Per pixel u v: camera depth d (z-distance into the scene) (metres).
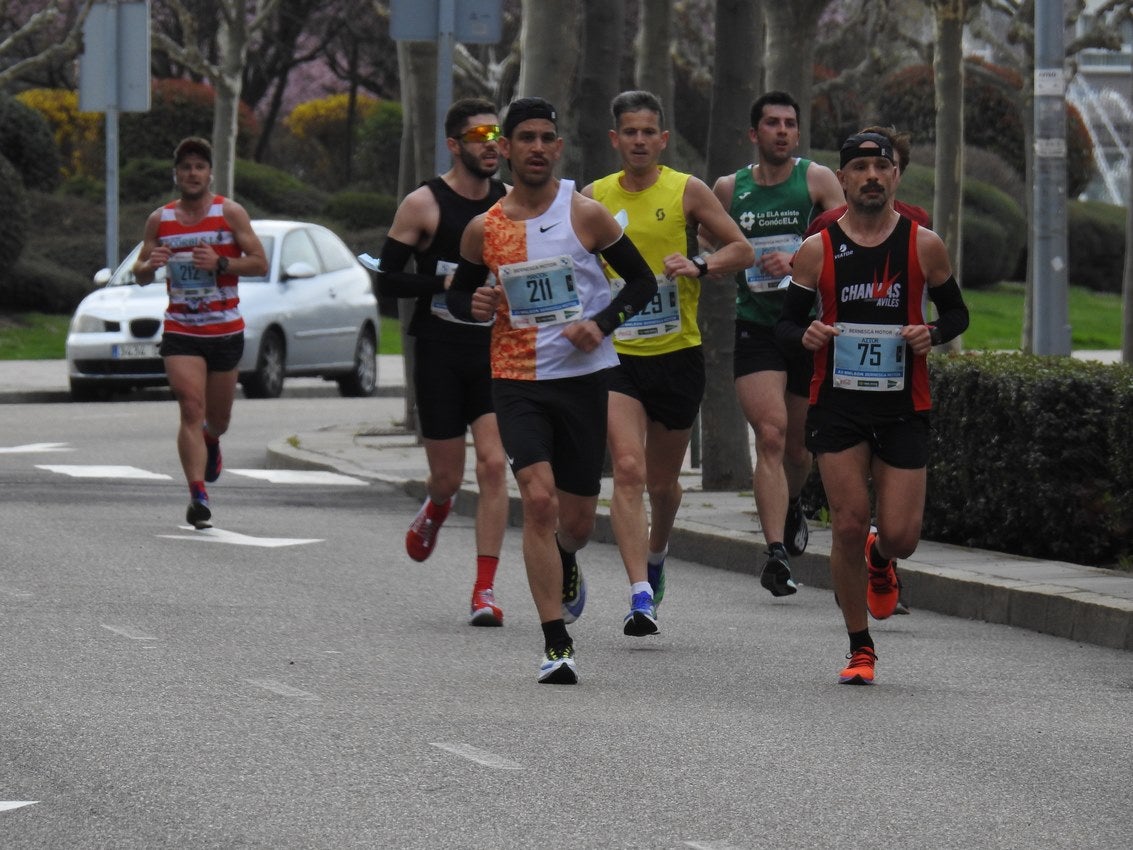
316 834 14.60
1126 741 18.42
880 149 20.62
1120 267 121.06
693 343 24.00
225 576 27.95
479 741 17.73
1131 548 28.02
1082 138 123.88
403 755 17.12
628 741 17.86
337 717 18.67
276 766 16.64
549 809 15.40
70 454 44.94
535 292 20.92
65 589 26.14
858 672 21.06
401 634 23.78
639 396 23.72
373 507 36.97
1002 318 101.00
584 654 22.72
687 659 22.50
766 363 26.47
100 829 14.69
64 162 113.50
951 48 61.94
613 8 37.91
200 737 17.69
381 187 124.62
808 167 26.47
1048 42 38.06
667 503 24.61
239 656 21.91
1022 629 25.45
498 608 24.64
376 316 69.25
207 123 114.69
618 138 23.84
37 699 19.22
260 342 62.22
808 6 41.84
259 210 107.81
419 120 47.28
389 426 50.44
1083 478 28.06
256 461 45.31
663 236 23.77
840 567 21.08
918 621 26.03
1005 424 28.86
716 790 16.09
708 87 94.12
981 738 18.41
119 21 63.78
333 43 140.88
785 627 25.06
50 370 71.38
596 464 21.42
